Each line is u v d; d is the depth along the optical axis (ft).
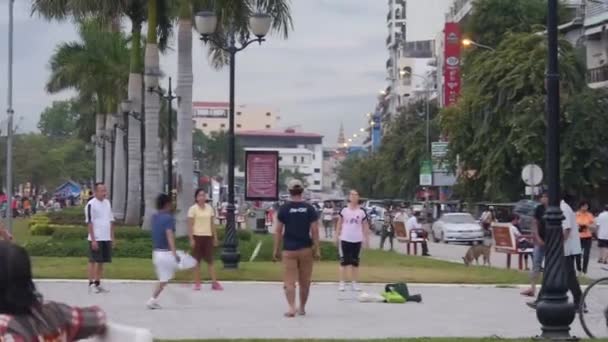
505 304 112.06
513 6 380.37
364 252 215.92
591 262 211.61
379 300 112.98
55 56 341.00
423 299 117.19
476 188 331.36
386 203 476.54
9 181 282.77
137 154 259.39
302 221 97.45
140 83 258.78
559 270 77.36
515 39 307.99
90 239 119.34
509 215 315.99
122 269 143.43
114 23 241.14
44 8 214.28
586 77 315.17
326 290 126.41
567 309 77.05
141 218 266.57
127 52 333.01
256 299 114.73
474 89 311.27
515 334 84.74
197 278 125.59
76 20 211.41
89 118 510.58
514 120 290.15
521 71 293.64
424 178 477.77
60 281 133.59
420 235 236.43
